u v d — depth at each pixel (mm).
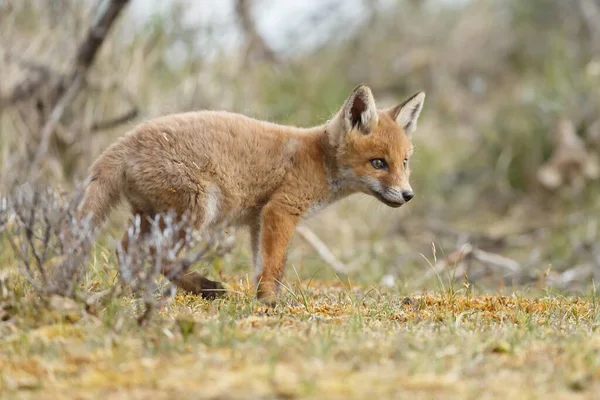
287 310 11578
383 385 7680
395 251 22594
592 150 26969
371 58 36906
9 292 10352
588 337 9945
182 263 10438
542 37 36094
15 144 19344
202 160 12227
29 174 18156
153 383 7812
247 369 8125
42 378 8117
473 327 10633
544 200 27375
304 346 8969
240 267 16516
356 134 13695
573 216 24719
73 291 10250
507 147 28641
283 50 32625
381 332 10102
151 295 10070
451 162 30312
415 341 9367
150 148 12062
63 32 20641
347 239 23094
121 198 12516
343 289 14586
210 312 11180
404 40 37906
